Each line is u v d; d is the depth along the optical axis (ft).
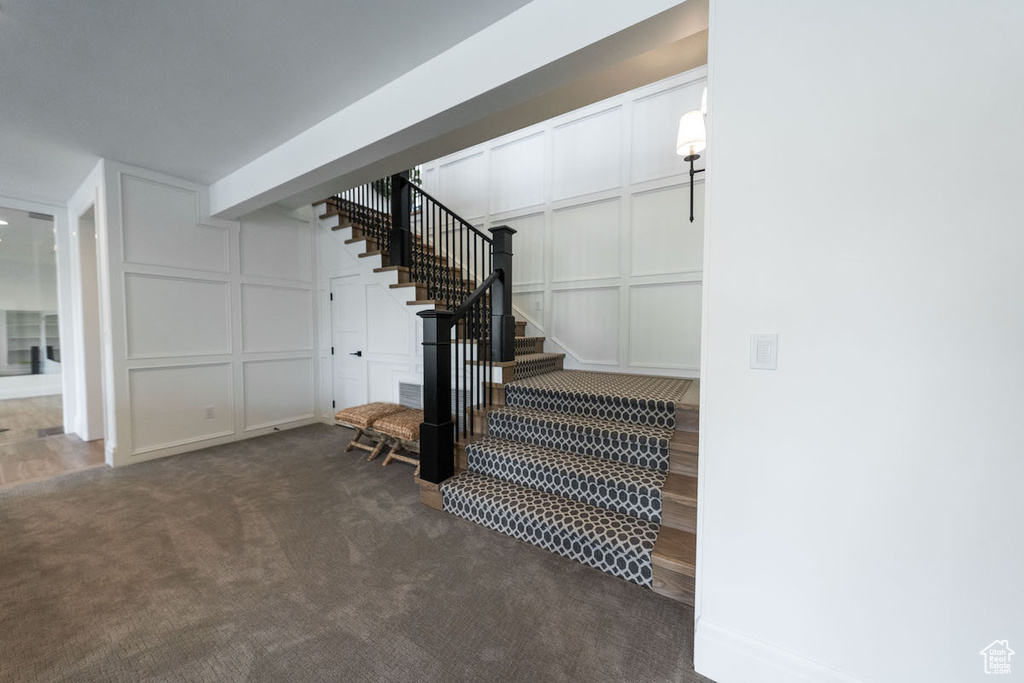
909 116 3.17
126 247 10.33
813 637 3.73
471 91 5.78
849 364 3.47
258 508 7.88
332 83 6.88
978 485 3.08
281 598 5.29
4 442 12.53
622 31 4.52
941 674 3.26
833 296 3.51
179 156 9.82
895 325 3.29
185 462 10.56
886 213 3.28
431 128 6.66
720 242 4.00
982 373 3.03
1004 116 2.88
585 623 4.88
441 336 7.88
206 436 11.96
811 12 3.50
